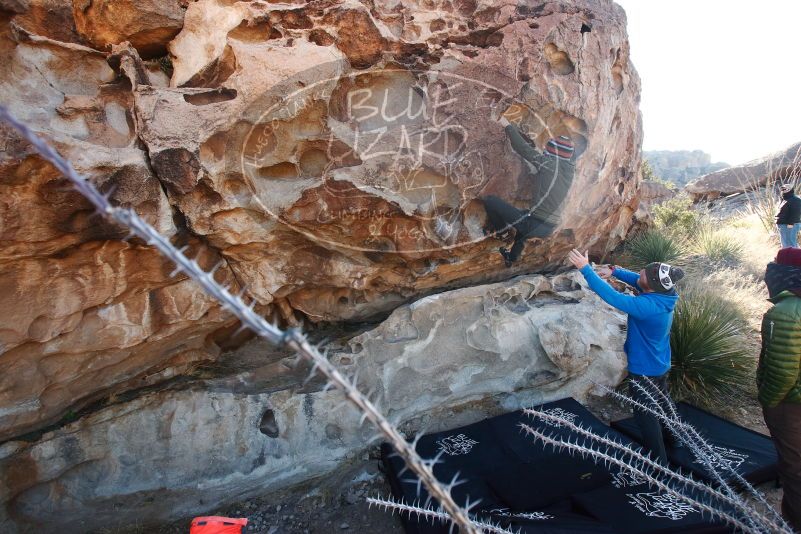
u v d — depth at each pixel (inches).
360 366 126.6
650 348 112.1
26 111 82.9
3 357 88.1
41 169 76.4
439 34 112.7
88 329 95.7
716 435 126.3
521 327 140.8
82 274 90.5
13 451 97.5
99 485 105.3
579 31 127.1
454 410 136.6
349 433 123.3
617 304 108.9
